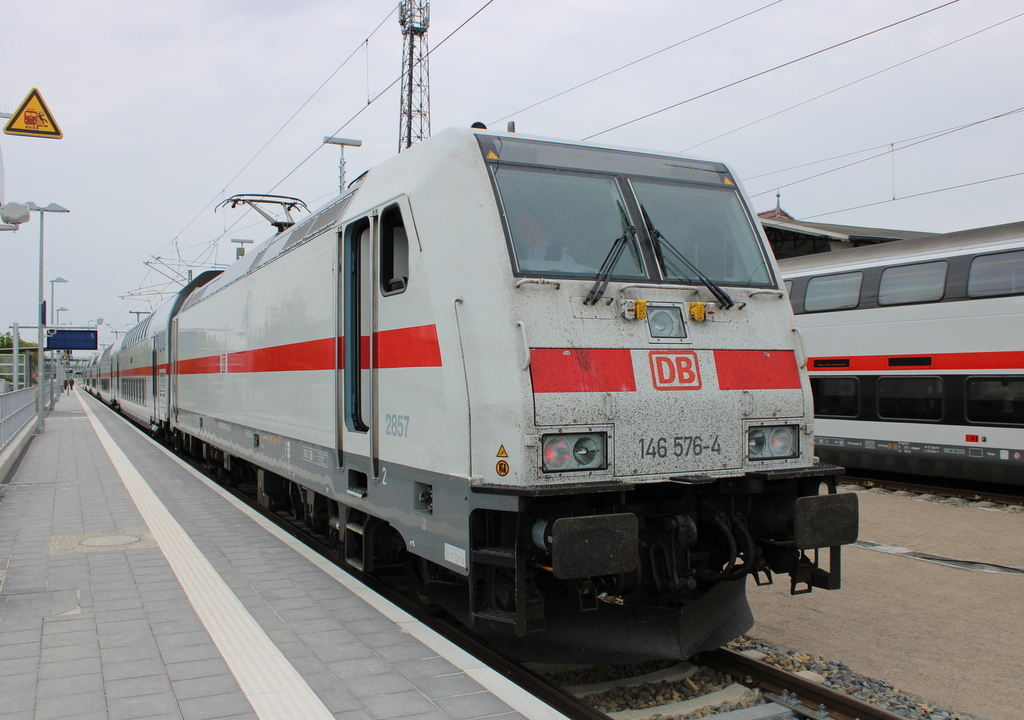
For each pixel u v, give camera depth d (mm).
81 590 5652
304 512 8547
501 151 4910
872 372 12750
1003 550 8344
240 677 4008
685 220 5320
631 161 5418
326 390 6488
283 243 8359
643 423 4500
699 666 5012
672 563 4777
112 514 8875
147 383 21125
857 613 6250
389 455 5355
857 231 24516
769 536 5285
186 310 14680
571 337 4461
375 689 3850
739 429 4824
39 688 3867
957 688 4816
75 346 33000
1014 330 10836
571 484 4215
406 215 5051
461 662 4215
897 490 12391
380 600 5387
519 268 4516
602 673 4926
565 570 4008
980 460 11211
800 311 14039
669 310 4848
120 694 3795
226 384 10695
